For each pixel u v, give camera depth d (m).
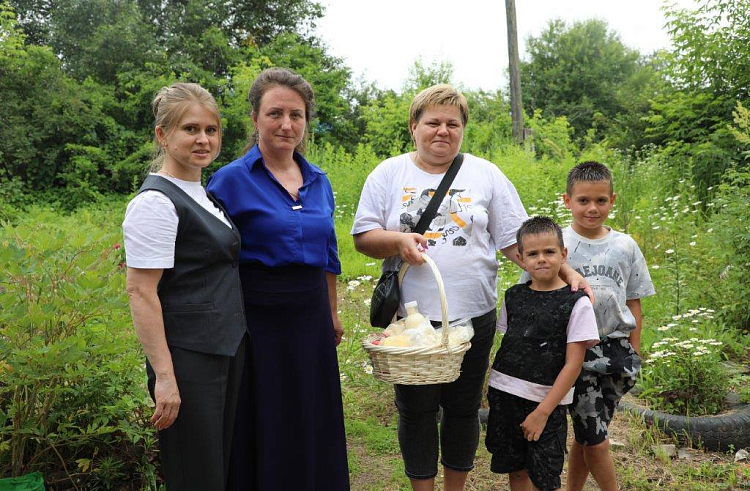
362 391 4.52
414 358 2.41
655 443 3.67
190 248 2.21
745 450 3.58
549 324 2.64
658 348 4.62
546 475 2.61
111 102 17.27
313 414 2.55
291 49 20.58
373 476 3.43
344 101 21.83
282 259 2.43
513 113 13.95
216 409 2.24
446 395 2.89
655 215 7.45
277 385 2.48
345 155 13.65
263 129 2.47
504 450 2.77
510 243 2.86
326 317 2.62
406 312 2.76
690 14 11.24
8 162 15.91
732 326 5.43
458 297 2.72
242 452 2.47
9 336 2.67
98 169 16.86
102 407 2.91
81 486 2.97
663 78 12.62
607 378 2.83
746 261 5.54
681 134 11.62
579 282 2.69
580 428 2.83
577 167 2.92
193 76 18.41
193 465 2.21
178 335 2.20
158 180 2.21
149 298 2.13
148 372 2.27
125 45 18.02
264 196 2.45
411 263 2.62
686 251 6.09
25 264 2.71
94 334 2.96
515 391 2.69
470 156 2.87
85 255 2.86
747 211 5.72
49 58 16.50
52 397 2.85
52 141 16.62
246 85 17.25
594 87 38.28
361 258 8.23
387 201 2.84
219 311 2.24
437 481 3.36
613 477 2.85
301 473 2.53
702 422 3.67
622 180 9.47
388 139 16.58
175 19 20.42
